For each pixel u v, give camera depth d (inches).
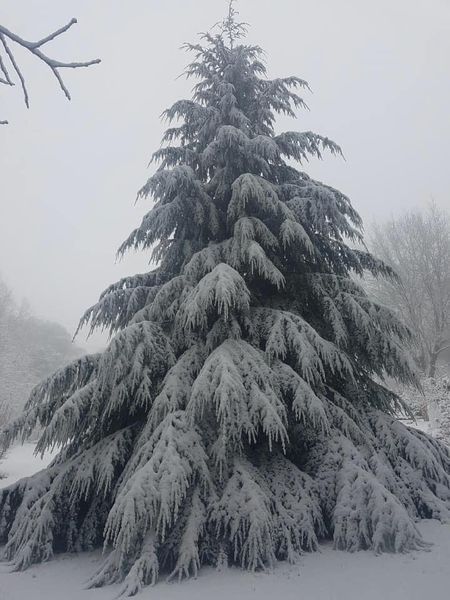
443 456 309.3
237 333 260.2
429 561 206.4
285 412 224.7
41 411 279.0
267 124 363.3
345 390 305.0
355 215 333.1
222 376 213.3
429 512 263.1
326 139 324.2
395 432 284.8
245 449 260.7
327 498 239.6
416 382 297.3
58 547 259.0
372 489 230.4
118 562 209.3
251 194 283.0
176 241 332.5
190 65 355.3
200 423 239.1
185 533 207.5
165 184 281.0
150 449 219.9
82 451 274.5
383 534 219.3
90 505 267.1
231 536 207.5
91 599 189.6
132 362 247.4
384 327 294.8
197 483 223.6
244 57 353.7
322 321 310.8
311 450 259.6
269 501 221.9
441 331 928.3
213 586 192.7
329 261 346.0
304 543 229.6
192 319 235.1
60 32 88.6
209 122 336.8
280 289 312.5
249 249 256.5
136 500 193.9
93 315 295.9
